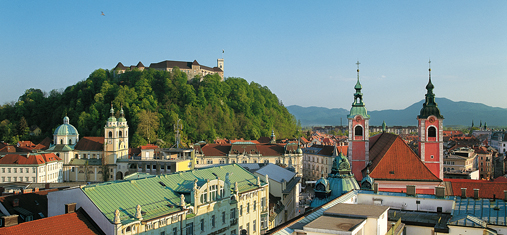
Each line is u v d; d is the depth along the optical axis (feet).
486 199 204.44
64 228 152.87
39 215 221.87
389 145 349.82
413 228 181.06
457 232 167.53
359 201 218.38
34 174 585.22
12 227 142.31
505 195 200.95
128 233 159.74
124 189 184.34
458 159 627.87
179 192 203.31
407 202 209.15
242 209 245.04
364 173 352.49
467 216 174.70
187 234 192.85
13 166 586.45
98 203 164.86
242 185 254.88
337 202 191.42
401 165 329.93
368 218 142.31
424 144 367.25
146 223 167.02
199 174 237.86
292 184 379.96
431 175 321.52
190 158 404.16
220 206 218.79
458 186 308.60
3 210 212.64
